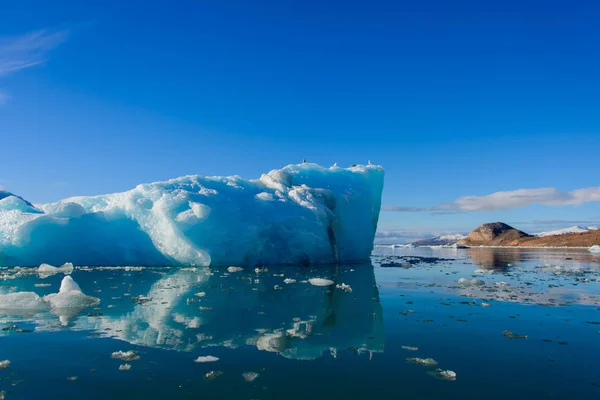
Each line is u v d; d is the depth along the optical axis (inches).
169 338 265.6
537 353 240.4
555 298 430.3
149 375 199.0
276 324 306.8
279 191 892.6
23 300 361.4
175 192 760.3
